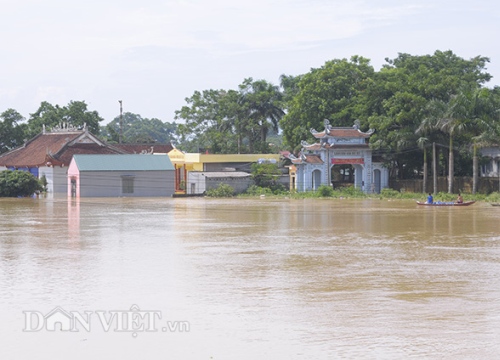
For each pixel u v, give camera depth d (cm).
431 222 5094
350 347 1856
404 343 1888
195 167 10750
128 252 3506
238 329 2033
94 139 11225
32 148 11694
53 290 2544
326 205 7425
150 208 7075
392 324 2069
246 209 6812
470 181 8738
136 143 14388
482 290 2519
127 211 6600
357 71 10088
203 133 13138
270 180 10369
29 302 2361
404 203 7738
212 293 2486
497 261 3155
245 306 2294
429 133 8644
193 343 1912
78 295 2461
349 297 2414
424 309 2241
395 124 9081
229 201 8538
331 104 10050
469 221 5162
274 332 1998
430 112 8400
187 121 13362
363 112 9631
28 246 3762
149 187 10112
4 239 4103
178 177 11188
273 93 12431
